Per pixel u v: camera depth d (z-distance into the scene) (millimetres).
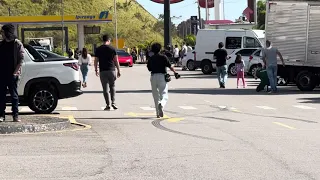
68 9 122375
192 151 10047
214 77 35562
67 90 16141
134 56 70188
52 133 12125
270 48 23312
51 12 120312
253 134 12086
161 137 11648
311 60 24031
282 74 24984
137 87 27297
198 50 39281
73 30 116812
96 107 18219
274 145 10688
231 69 36281
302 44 24156
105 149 10227
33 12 120688
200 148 10352
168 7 51625
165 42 51906
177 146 10562
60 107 18219
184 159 9320
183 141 11133
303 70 24516
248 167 8711
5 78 12578
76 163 8992
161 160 9242
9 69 12555
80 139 11336
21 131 12141
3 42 12586
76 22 79750
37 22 78625
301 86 24297
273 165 8852
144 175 8172
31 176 8102
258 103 19422
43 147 10398
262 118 15172
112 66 17031
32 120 13055
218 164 8930
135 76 37969
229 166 8773
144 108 17828
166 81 15203
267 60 23359
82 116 15594
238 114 16172
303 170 8492
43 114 16016
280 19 24578
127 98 21422
